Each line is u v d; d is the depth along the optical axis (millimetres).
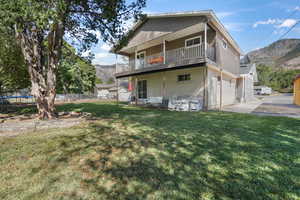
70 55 7691
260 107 10055
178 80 10625
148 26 11281
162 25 10352
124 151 2895
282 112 7535
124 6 4867
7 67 7582
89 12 4848
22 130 4211
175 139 3537
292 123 4902
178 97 10516
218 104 10625
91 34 6023
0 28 3381
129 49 13117
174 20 9648
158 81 11922
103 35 5707
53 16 2928
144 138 3627
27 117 5875
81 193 1768
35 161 2512
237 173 2141
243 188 1830
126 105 12617
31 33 5066
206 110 8695
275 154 2689
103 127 4652
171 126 4742
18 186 1896
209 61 8133
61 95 22703
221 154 2729
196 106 8656
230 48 12344
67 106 11898
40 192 1788
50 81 5398
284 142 3240
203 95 9297
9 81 8562
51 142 3354
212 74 9766
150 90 12539
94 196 1718
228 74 11656
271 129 4223
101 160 2547
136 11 5207
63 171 2227
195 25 8648
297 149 2881
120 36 5695
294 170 2199
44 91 5379
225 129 4305
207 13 7969
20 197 1708
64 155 2730
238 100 15148
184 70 10227
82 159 2584
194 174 2131
